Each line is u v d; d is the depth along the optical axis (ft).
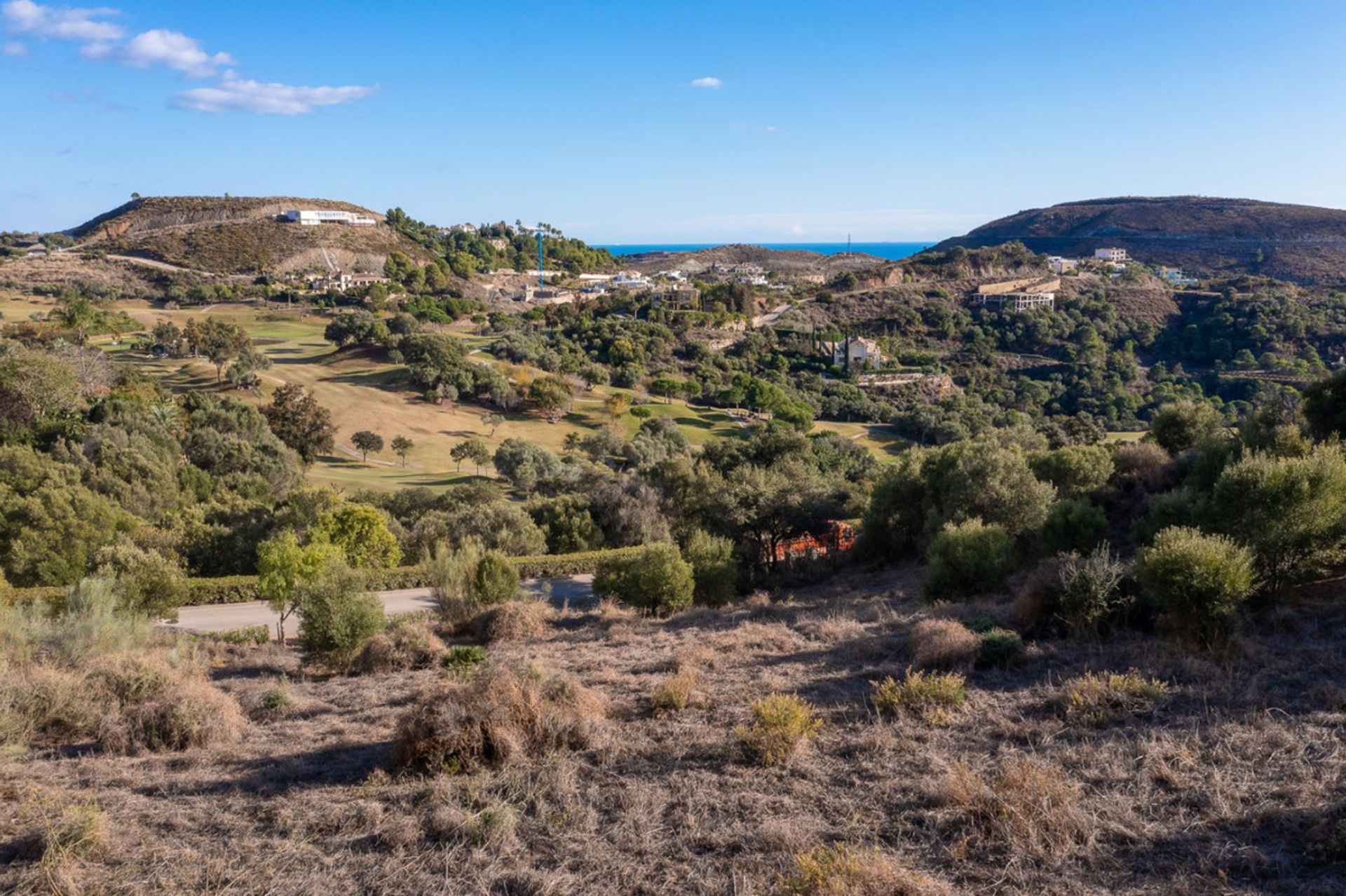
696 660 35.60
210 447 142.00
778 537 90.94
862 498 98.37
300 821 19.40
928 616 42.98
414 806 20.18
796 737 22.66
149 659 32.86
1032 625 35.53
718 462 138.62
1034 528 62.34
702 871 16.20
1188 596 28.55
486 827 18.30
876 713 25.61
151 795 22.00
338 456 197.77
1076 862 15.60
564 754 23.15
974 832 16.83
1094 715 23.20
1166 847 15.87
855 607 52.70
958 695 25.61
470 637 51.24
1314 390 64.08
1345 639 28.53
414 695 33.24
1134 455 75.31
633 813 18.89
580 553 90.79
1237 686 24.71
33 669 32.60
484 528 94.32
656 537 100.27
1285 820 16.30
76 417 139.13
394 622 56.44
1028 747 21.57
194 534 84.23
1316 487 33.78
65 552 71.36
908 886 14.61
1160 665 27.50
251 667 45.34
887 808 18.48
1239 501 35.06
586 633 49.55
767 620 49.42
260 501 117.60
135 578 56.70
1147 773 18.98
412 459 200.54
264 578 57.11
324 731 28.66
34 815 19.70
